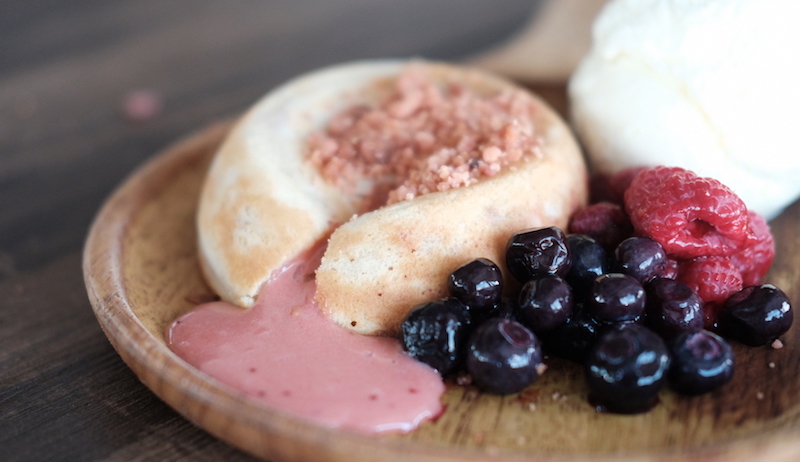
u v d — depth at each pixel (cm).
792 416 19
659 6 24
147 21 42
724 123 23
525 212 22
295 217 22
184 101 34
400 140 24
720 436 19
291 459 19
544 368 20
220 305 22
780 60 22
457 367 21
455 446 18
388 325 21
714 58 23
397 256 21
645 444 19
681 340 20
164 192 26
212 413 19
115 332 20
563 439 19
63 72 36
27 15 42
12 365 22
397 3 44
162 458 20
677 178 21
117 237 24
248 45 39
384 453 18
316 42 39
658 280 21
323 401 19
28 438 20
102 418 21
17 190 29
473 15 41
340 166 23
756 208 24
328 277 21
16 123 32
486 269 20
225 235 23
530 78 31
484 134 23
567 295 20
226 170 24
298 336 21
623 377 19
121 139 31
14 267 25
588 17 31
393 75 27
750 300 21
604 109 25
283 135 25
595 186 25
